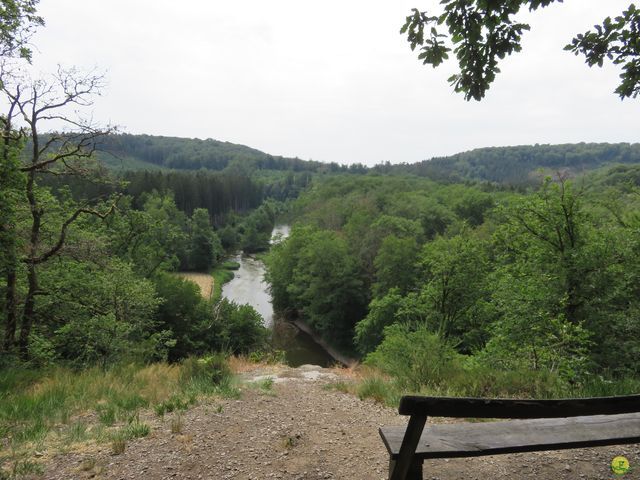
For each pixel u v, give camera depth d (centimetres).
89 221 2073
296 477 356
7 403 555
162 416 508
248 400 608
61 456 391
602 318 1339
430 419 509
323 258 4125
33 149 1323
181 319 2803
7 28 1107
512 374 621
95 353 1264
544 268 1570
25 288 1407
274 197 16388
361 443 432
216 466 375
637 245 1405
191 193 8788
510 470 350
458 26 359
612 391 536
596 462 362
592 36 354
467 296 2061
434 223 6041
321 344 4159
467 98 396
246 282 6391
